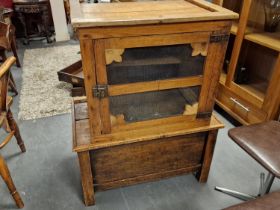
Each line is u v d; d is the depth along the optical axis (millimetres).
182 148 1379
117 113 1140
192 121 1272
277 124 1313
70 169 1631
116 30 915
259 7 1770
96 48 932
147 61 1046
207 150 1406
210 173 1610
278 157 1092
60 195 1447
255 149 1135
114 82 1049
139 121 1181
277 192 942
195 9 1144
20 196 1434
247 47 1900
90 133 1160
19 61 3158
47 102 2320
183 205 1396
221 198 1441
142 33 951
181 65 1104
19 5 3502
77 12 1013
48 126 2029
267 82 1876
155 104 1194
